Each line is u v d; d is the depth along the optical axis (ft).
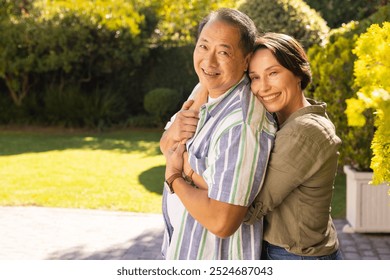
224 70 7.32
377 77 7.95
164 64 48.24
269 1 30.58
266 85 7.44
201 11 49.83
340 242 19.01
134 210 23.25
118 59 45.75
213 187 7.04
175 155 7.68
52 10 45.11
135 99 49.21
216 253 7.47
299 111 7.52
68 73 47.75
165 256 8.25
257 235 7.51
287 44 7.50
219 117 7.44
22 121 47.34
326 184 7.39
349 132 19.89
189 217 7.61
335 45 22.49
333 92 21.44
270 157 7.20
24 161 32.96
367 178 19.31
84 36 43.88
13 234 20.01
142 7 46.37
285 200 7.44
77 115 46.88
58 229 20.68
